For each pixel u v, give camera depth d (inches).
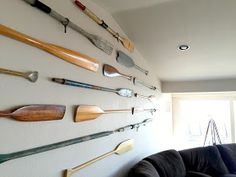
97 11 70.6
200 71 134.5
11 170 38.0
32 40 42.1
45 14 46.6
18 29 40.1
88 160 61.7
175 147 177.0
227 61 118.1
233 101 164.7
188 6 73.7
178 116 179.0
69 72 53.8
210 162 129.1
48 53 47.1
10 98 38.2
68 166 52.9
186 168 123.1
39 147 43.8
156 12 77.5
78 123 57.2
